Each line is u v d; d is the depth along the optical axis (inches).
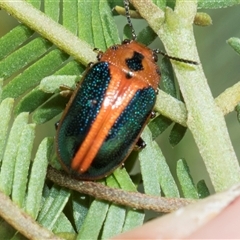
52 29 2.6
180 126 2.6
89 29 2.6
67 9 2.6
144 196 2.4
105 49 2.6
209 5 2.6
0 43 2.6
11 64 2.6
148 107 2.6
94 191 2.5
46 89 2.5
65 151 2.6
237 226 2.3
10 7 2.6
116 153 2.6
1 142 2.5
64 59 2.6
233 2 2.6
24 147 2.5
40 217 2.5
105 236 2.4
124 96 2.6
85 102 2.6
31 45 2.6
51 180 2.5
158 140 3.1
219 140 2.5
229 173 2.5
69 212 2.5
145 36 2.7
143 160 2.5
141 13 2.6
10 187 2.5
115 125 2.6
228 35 3.1
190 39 2.6
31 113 2.6
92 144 2.6
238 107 2.5
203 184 2.5
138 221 2.5
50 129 3.1
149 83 2.7
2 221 2.5
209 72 3.1
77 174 2.5
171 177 2.5
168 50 2.6
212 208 2.3
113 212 2.5
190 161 3.1
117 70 2.6
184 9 2.6
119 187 2.5
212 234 2.3
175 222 2.3
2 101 2.5
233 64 3.1
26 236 2.4
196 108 2.5
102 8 2.6
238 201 2.3
